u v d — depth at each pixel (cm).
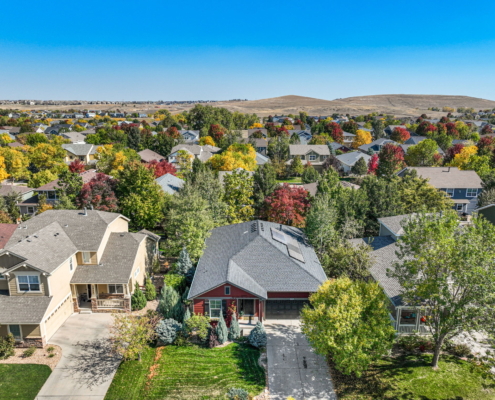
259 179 5072
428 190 4728
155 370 2380
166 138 10369
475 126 16675
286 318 2958
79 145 9638
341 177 8488
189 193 3884
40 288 2645
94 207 4309
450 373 2341
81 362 2434
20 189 5853
